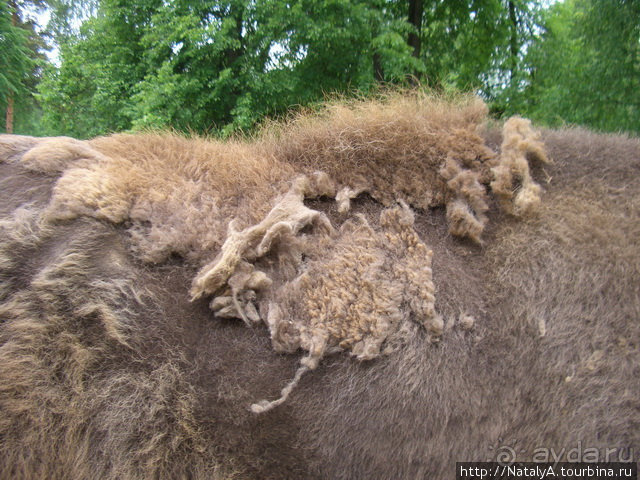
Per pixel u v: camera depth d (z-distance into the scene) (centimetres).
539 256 164
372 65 854
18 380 155
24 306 158
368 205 182
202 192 181
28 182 180
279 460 161
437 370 158
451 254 172
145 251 168
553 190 174
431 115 196
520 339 160
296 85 831
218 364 161
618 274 156
